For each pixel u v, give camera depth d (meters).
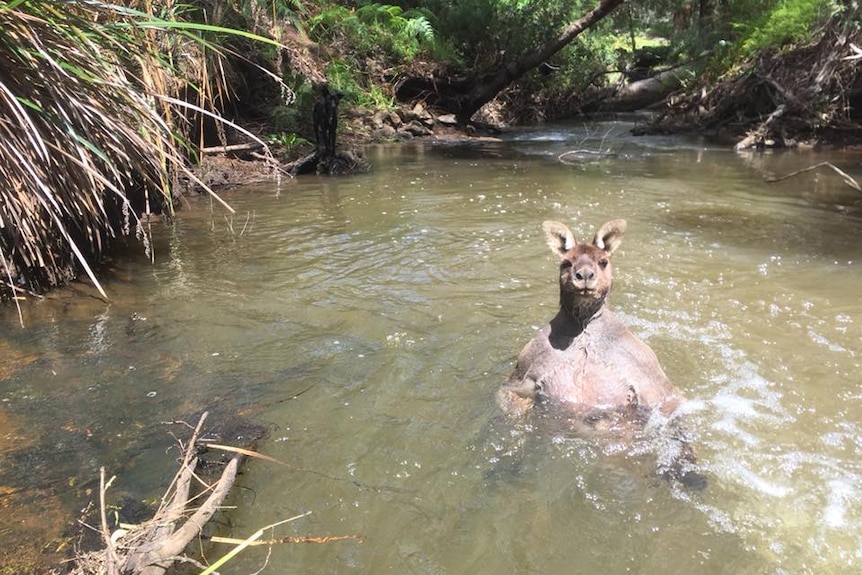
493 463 3.41
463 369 4.49
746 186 10.84
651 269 6.64
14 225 5.12
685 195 10.12
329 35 19.27
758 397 4.08
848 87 15.55
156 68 6.19
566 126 21.72
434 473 3.33
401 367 4.50
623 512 3.03
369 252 7.15
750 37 17.73
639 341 4.07
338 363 4.56
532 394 3.96
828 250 7.21
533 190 10.50
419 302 5.74
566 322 4.10
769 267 6.66
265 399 4.05
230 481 3.12
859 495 3.13
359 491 3.19
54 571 2.62
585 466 3.37
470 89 20.30
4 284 5.59
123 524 2.79
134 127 5.22
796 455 3.46
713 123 18.33
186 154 9.89
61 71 4.27
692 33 25.66
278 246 7.37
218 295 5.86
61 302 5.60
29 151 4.50
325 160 12.16
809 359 4.61
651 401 3.85
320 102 12.06
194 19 10.73
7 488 3.15
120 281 6.20
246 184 10.93
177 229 8.05
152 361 4.55
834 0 15.80
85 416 3.83
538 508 3.07
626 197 9.98
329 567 2.71
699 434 3.66
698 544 2.83
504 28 20.95
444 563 2.74
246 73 14.03
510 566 2.72
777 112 15.71
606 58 26.81
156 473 3.30
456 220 8.56
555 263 6.83
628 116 24.23
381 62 20.11
